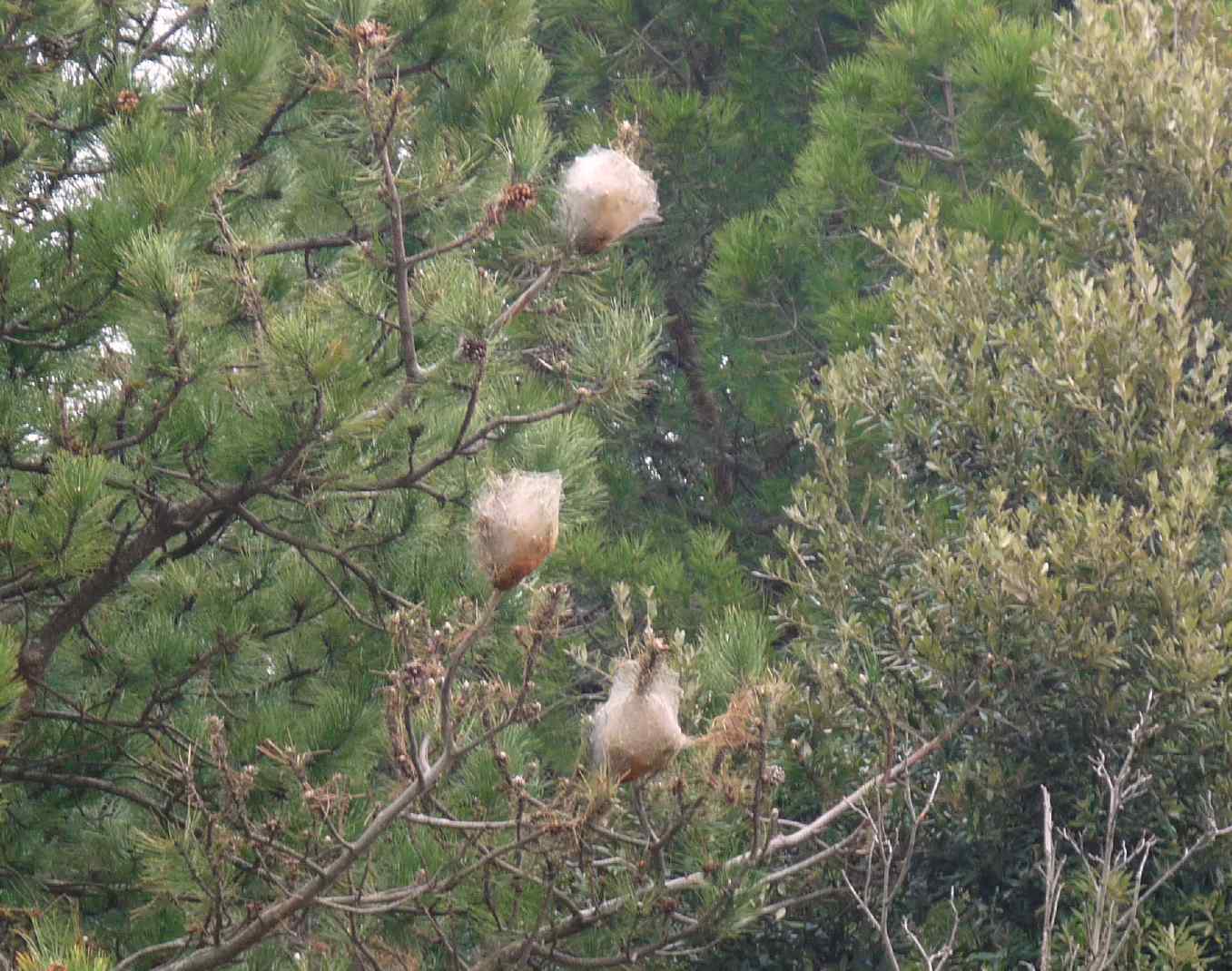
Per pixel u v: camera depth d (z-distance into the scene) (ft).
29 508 41.65
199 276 41.09
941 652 49.80
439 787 40.16
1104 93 59.41
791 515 57.98
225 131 49.26
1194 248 57.36
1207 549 51.47
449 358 40.11
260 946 41.98
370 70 36.47
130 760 47.70
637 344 41.42
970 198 74.84
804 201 78.07
